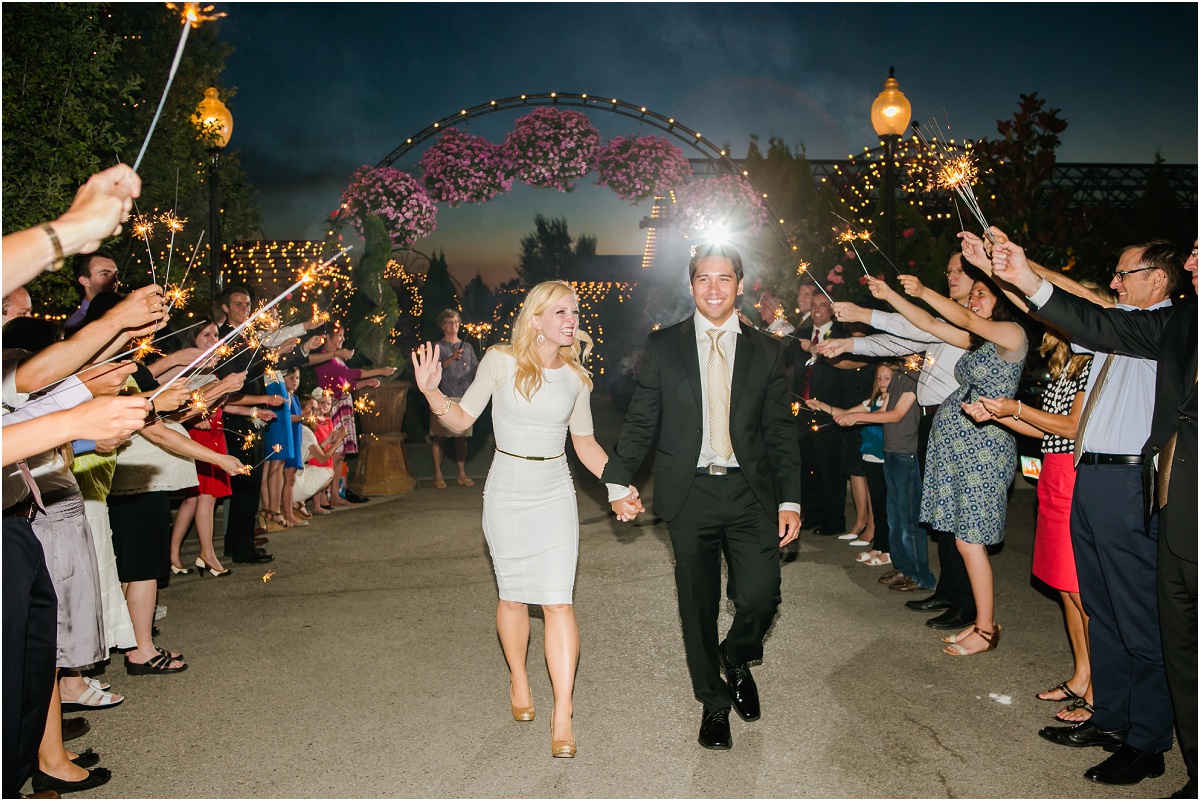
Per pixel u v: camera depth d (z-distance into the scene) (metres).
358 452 9.79
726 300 3.77
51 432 2.10
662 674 4.57
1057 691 4.14
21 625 2.58
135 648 4.54
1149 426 3.32
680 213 10.18
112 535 4.43
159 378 4.59
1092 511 3.44
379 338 9.57
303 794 3.37
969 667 4.58
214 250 8.56
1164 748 3.42
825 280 10.16
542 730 3.93
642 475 10.62
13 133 6.26
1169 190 12.74
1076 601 4.00
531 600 3.74
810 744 3.75
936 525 4.82
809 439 7.62
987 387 4.53
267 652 4.90
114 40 6.80
